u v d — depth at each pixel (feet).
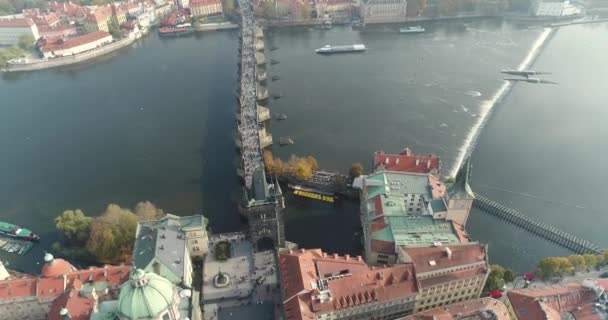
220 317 565.53
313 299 501.56
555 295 515.50
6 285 540.52
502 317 486.38
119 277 552.41
